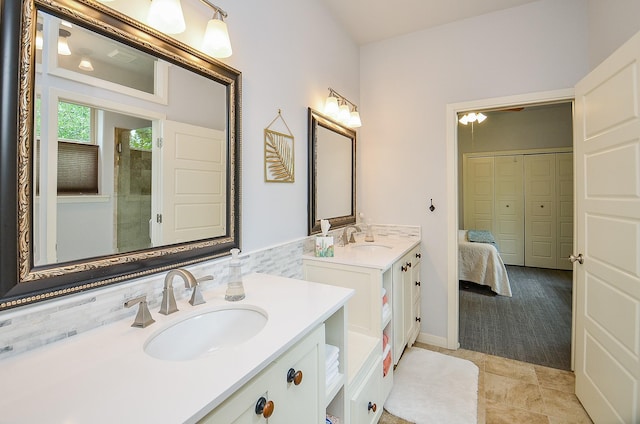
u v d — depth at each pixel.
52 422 0.53
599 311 1.59
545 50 2.20
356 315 1.74
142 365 0.72
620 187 1.42
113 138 0.97
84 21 0.88
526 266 5.13
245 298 1.17
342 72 2.53
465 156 5.24
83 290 0.88
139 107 1.04
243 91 1.50
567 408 1.75
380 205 2.79
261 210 1.63
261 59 1.62
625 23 1.63
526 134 5.02
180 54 1.17
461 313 3.22
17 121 0.76
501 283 3.76
